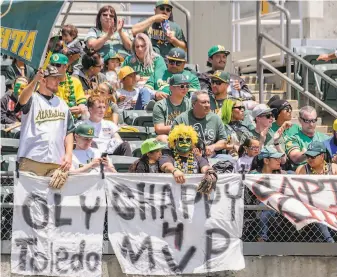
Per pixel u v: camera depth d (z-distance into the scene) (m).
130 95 29.52
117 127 26.28
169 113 26.69
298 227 23.00
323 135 26.91
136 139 27.28
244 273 23.25
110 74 29.67
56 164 23.27
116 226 22.92
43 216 22.77
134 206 22.95
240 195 23.17
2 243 22.84
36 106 23.23
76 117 26.66
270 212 23.48
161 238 22.95
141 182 22.98
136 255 22.89
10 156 24.73
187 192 23.02
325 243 23.42
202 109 25.59
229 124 27.05
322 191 23.28
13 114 26.73
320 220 23.02
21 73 28.84
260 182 23.25
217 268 23.03
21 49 22.91
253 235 23.53
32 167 23.17
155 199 22.98
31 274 22.72
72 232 22.81
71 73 28.38
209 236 23.06
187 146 23.23
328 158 24.84
